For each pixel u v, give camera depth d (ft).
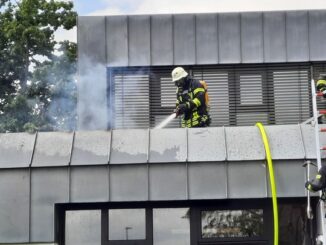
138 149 29.35
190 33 42.06
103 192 28.78
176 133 29.96
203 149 29.19
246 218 30.25
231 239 30.12
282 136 29.55
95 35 42.06
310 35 42.22
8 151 29.53
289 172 28.76
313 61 42.19
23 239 28.63
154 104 42.39
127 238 30.19
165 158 28.94
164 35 42.06
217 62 41.88
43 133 30.22
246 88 42.55
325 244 27.66
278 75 42.65
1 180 29.01
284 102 42.52
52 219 28.73
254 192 28.63
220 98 42.42
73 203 29.91
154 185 28.76
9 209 28.86
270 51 42.04
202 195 28.66
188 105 34.96
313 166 28.78
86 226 30.25
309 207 27.73
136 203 30.30
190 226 30.19
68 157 29.19
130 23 42.16
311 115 42.47
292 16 42.27
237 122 42.37
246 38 42.06
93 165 28.94
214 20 42.14
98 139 29.89
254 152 28.99
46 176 28.99
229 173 28.76
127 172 28.89
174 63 41.86
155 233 30.22
